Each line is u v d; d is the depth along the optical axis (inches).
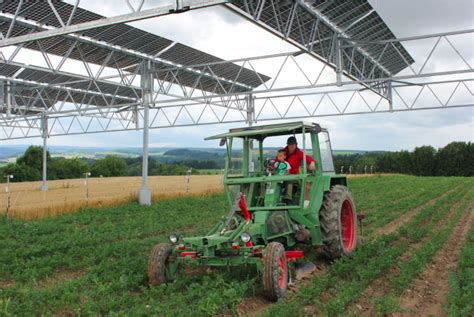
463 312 232.5
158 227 574.2
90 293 273.6
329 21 658.8
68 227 597.3
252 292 282.8
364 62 812.6
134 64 847.1
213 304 241.1
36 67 681.0
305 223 325.7
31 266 367.6
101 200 877.8
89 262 377.7
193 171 3105.3
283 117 1033.5
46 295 273.1
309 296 262.5
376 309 247.6
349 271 318.0
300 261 335.9
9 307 249.1
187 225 603.2
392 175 2070.6
